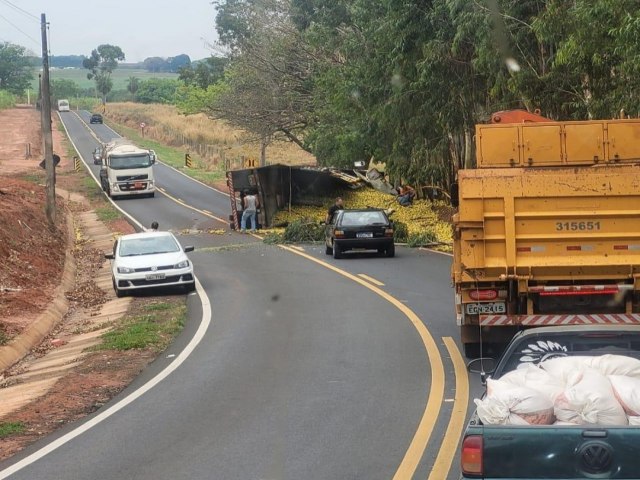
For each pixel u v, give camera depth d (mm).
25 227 39344
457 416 12789
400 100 41375
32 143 122375
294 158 100875
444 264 33625
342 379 15719
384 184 57531
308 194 54531
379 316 22562
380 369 16406
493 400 6992
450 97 40000
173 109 187500
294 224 44656
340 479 10125
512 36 31469
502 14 31406
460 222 15484
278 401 14289
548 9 28219
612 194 15219
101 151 81000
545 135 16500
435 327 20688
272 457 11148
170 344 20484
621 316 15320
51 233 43656
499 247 15484
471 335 16359
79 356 19719
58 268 35375
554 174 15344
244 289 29156
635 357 8242
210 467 10836
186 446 11867
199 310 25469
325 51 65062
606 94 28281
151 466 11000
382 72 44500
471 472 6699
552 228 15398
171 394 15281
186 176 88312
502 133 16594
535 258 15414
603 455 6484
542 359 8359
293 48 68750
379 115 45344
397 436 11867
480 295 15625
